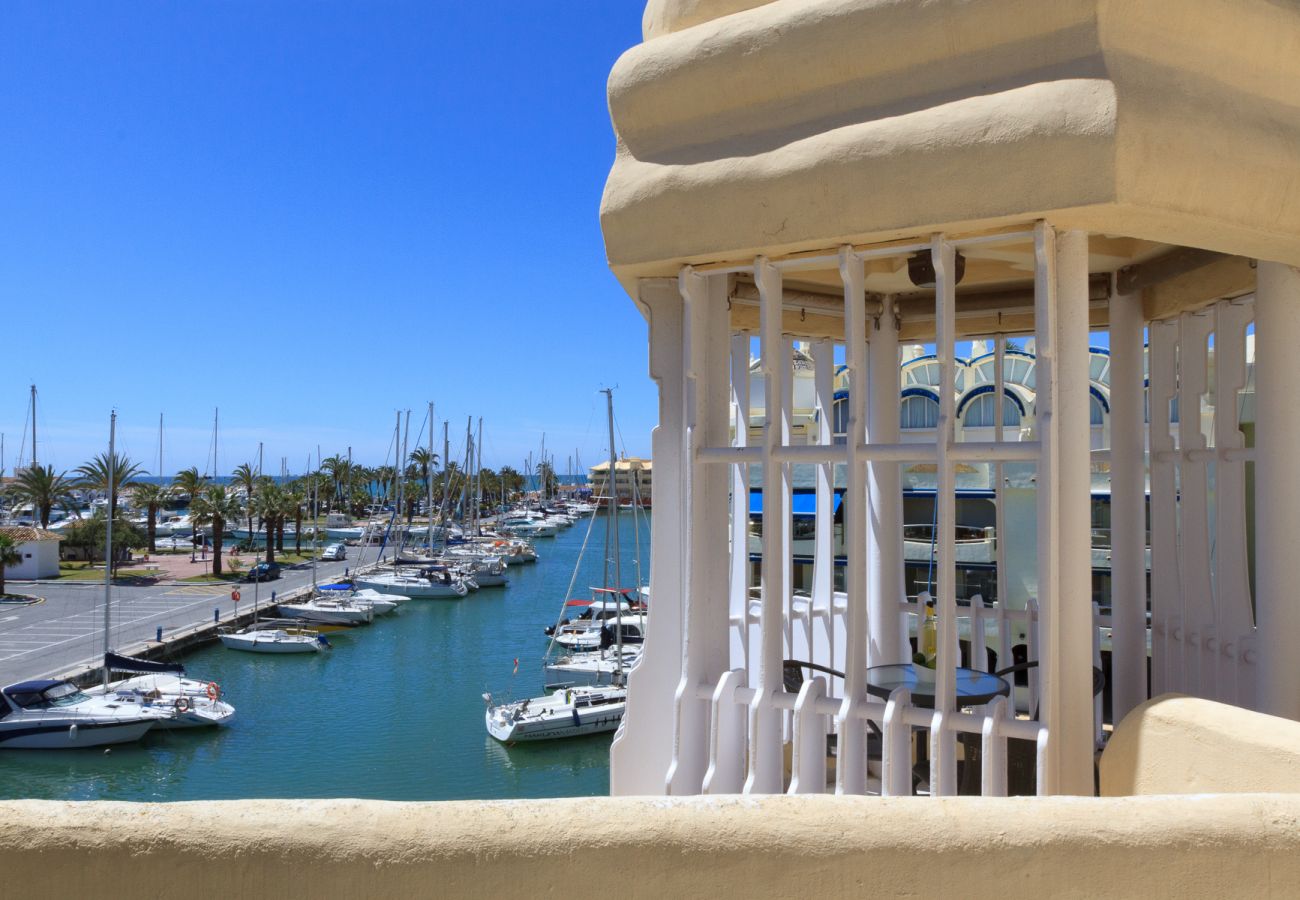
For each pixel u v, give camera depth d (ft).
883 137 15.29
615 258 18.52
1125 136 13.52
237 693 125.70
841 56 16.02
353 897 8.04
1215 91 14.67
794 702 17.67
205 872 8.09
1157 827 8.23
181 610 169.89
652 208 17.78
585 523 444.96
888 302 26.02
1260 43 14.90
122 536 232.73
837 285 24.86
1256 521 17.87
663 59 17.79
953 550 15.90
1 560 175.63
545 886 8.07
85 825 8.21
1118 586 22.48
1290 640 17.11
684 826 8.20
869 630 25.76
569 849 8.11
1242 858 8.15
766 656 18.07
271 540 225.15
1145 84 13.93
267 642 148.15
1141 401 22.77
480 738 107.96
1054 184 13.98
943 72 15.29
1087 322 15.25
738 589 24.45
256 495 260.01
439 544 303.48
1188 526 22.47
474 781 94.53
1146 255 22.07
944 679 15.84
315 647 150.10
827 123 16.24
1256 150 14.61
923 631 20.22
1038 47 14.51
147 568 231.71
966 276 24.40
